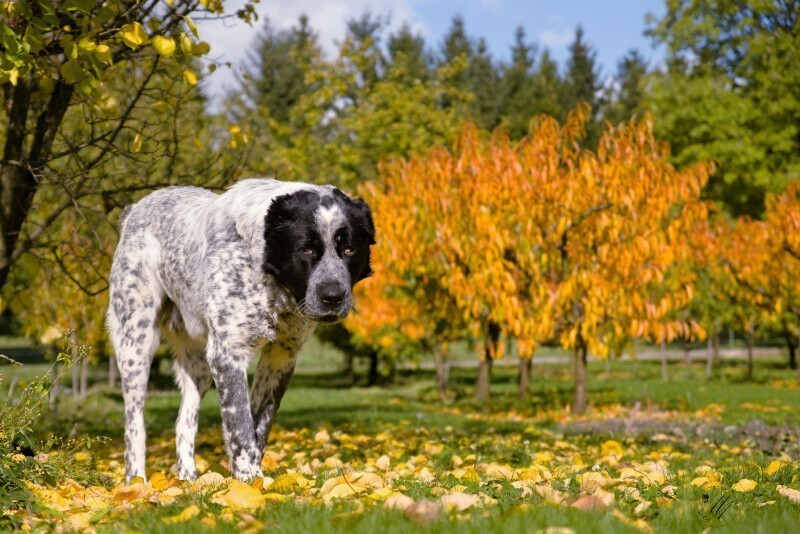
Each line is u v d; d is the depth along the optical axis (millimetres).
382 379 31344
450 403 20531
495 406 18859
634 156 12328
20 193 7418
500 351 13734
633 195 11844
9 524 3607
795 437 8742
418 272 15336
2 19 5391
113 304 5555
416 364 26172
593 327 12688
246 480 4719
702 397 20234
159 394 24188
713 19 31203
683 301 12906
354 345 28109
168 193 5762
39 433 9430
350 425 12188
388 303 19625
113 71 7641
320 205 4691
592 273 12461
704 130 29656
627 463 6137
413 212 13188
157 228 5512
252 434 4828
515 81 64312
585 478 4855
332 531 3125
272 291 4855
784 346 42000
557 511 3451
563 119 58688
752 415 14539
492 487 4375
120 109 8461
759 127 29906
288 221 4672
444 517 3320
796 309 21672
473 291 13031
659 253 12508
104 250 7754
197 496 4047
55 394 13367
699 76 32031
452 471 5680
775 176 28281
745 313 24281
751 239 19516
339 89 28391
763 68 30375
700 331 12906
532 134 12789
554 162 12414
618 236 12625
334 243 4668
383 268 17859
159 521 3461
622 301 12664
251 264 4844
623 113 64500
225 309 4852
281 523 3227
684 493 4160
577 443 9312
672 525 3396
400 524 3219
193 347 5582
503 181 12133
